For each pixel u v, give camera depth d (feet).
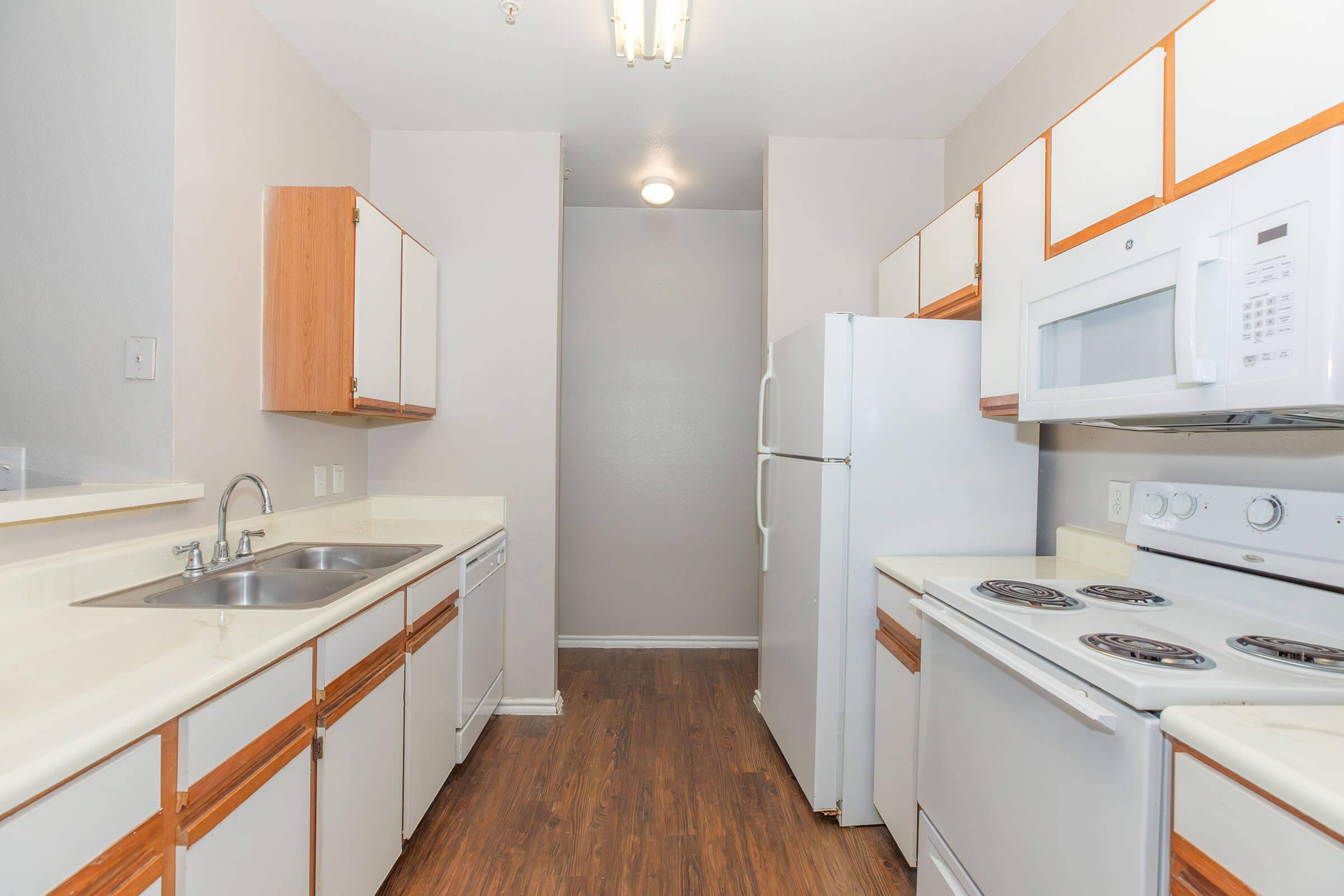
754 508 11.94
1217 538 4.21
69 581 4.12
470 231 8.75
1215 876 2.40
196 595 4.81
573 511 11.89
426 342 8.18
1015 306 5.40
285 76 6.68
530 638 8.81
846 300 8.87
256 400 6.13
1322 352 2.61
